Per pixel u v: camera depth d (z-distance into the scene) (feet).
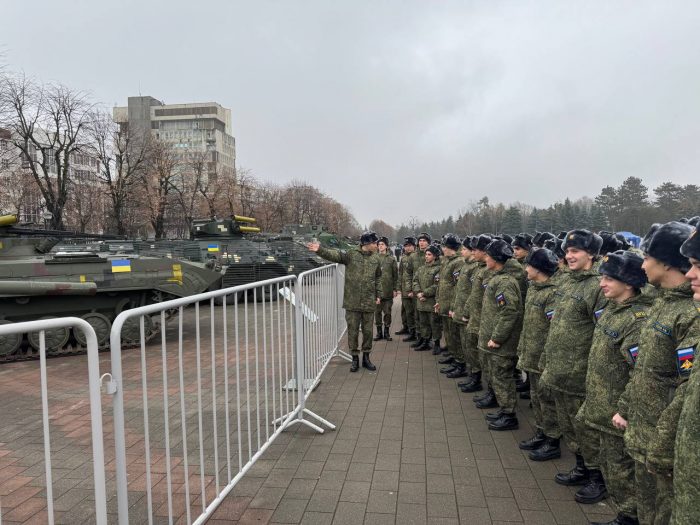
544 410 14.21
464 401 19.47
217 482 10.76
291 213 199.62
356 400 19.58
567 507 11.62
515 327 16.20
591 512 11.39
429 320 28.73
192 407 18.29
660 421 7.52
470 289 20.97
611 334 10.30
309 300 19.03
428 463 13.93
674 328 8.16
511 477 13.11
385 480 12.94
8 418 18.26
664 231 8.36
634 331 9.82
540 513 11.35
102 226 126.72
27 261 30.09
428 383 21.97
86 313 30.78
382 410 18.39
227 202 142.61
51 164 113.70
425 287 27.73
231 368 20.52
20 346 28.40
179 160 135.54
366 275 23.63
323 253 23.09
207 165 162.30
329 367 24.88
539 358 14.24
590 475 12.12
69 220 121.39
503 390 16.46
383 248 33.09
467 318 20.45
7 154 103.19
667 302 8.50
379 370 24.31
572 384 12.21
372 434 16.07
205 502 10.78
